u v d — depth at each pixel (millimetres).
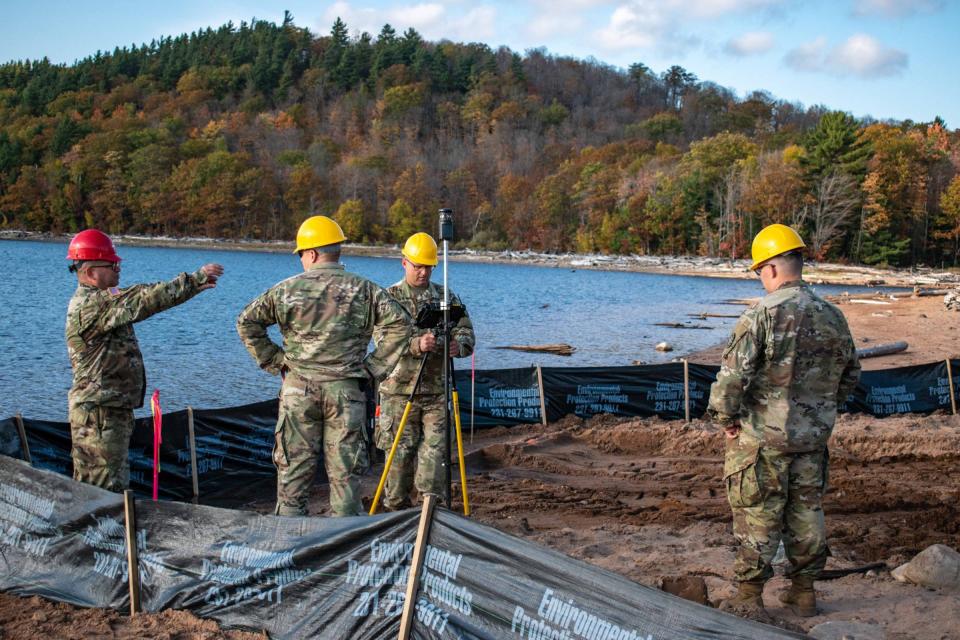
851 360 4812
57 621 4645
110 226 138500
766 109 172250
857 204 84062
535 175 137125
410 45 196000
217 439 8406
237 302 40531
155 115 169625
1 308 33781
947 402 12711
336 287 5441
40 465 7227
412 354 6656
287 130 161250
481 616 3805
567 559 3662
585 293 53344
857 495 8188
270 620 4379
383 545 4078
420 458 6766
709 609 3396
